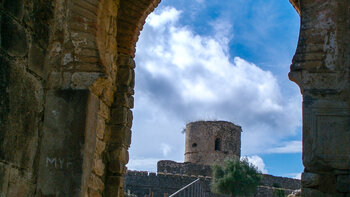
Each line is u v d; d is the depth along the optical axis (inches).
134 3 380.5
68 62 303.1
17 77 263.1
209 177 1935.3
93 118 302.8
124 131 368.5
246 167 1814.7
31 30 278.5
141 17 384.8
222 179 1796.3
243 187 1792.6
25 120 271.6
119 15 378.9
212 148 2268.7
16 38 262.7
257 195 1913.1
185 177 1935.3
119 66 380.2
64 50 304.8
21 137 267.0
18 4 265.3
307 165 260.2
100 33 315.9
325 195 257.0
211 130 2283.5
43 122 293.0
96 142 339.0
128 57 382.0
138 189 1909.4
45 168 287.3
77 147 289.1
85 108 294.5
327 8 274.1
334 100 264.4
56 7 307.7
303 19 277.4
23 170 269.6
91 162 299.9
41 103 290.8
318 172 259.8
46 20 295.7
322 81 267.6
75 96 296.0
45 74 295.1
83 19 309.3
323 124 262.4
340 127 261.0
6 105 252.8
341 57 268.5
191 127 2332.7
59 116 293.4
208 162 2250.2
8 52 255.8
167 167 2154.3
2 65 250.8
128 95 380.5
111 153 362.9
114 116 370.0
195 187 1617.9
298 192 880.3
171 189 1919.3
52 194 284.0
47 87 297.9
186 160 2330.2
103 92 348.5
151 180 1923.0
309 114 264.8
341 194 254.8
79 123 292.4
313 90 266.8
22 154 268.4
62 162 287.4
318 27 273.9
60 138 290.5
